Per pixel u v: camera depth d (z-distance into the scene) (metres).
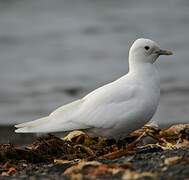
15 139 14.47
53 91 21.78
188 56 25.75
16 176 8.31
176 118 17.22
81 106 10.70
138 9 39.34
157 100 10.70
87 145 10.74
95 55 27.47
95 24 34.53
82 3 42.12
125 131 10.59
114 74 24.12
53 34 32.53
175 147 9.66
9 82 23.38
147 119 10.60
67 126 10.52
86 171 7.93
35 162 9.62
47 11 39.88
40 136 10.98
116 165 8.05
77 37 31.53
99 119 10.42
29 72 25.12
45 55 28.02
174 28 32.72
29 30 33.91
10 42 30.97
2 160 9.53
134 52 10.95
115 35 31.47
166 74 23.12
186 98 19.72
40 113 19.03
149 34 31.30
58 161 9.32
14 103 20.25
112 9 39.78
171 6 39.59
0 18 37.97
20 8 40.78
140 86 10.60
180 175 7.53
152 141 10.28
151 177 7.48
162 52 10.97
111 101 10.48
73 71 24.94
